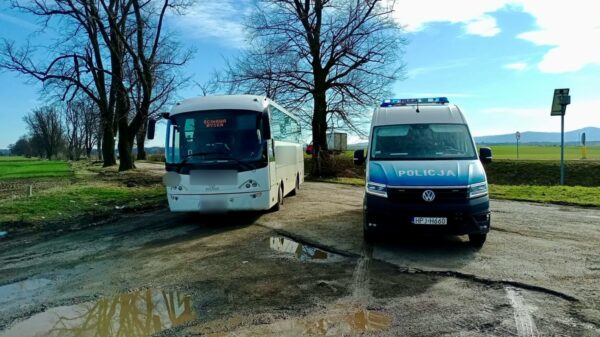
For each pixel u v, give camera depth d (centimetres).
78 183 2128
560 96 1727
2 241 940
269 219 1057
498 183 3012
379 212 716
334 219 1045
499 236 832
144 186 2006
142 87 2770
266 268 649
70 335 451
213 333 438
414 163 773
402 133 863
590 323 439
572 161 3178
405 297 519
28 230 1048
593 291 528
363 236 846
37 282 629
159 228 1009
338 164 2625
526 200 1349
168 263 696
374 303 502
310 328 441
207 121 1005
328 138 2731
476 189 705
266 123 1009
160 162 5488
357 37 2361
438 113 899
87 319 488
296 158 1603
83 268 691
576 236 829
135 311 504
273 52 2428
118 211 1304
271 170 1035
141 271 659
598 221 984
